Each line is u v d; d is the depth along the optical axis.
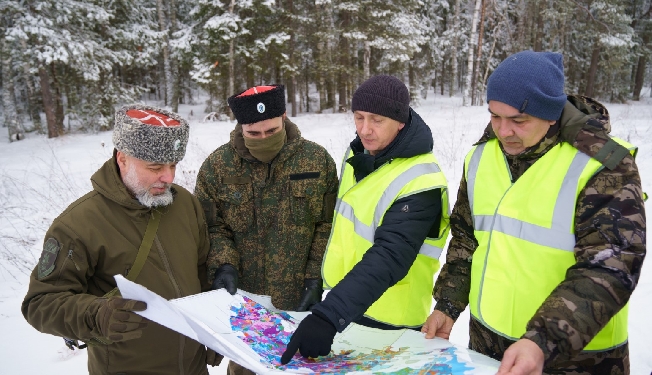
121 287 1.16
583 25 24.19
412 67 25.88
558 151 1.36
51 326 1.37
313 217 2.12
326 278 1.85
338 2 19.53
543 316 1.05
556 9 22.75
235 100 1.91
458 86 36.81
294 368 1.17
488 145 1.62
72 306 1.33
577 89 28.30
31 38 16.27
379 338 1.43
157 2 23.50
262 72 20.80
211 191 2.11
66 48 16.25
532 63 1.29
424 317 1.80
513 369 0.98
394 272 1.39
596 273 1.09
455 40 27.58
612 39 22.89
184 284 1.68
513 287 1.40
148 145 1.47
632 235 1.12
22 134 18.11
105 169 1.60
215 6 18.73
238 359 1.11
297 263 2.10
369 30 19.34
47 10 16.31
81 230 1.49
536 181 1.38
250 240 2.09
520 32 24.27
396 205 1.52
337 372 1.13
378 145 1.63
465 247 1.69
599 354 1.34
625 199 1.17
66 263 1.45
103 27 19.47
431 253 1.73
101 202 1.56
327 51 19.92
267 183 2.07
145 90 20.83
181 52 19.80
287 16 19.41
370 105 1.56
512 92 1.28
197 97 32.91
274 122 1.95
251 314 1.51
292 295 2.10
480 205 1.55
